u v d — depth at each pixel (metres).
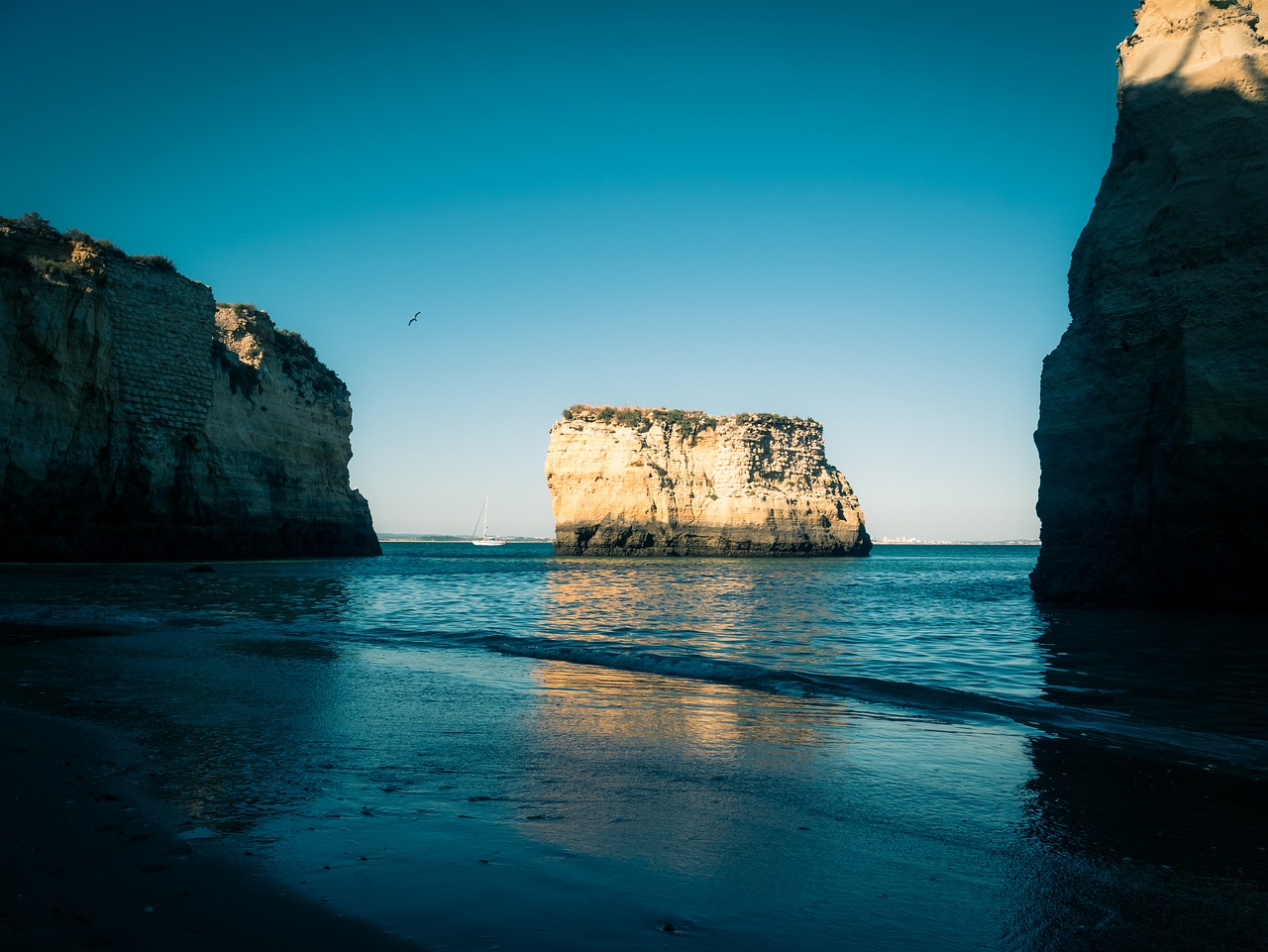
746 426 98.62
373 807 5.16
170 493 46.84
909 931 3.66
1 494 38.19
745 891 4.05
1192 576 20.12
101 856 4.17
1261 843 4.87
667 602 26.45
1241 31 23.14
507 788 5.70
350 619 18.19
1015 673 11.61
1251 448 19.00
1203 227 21.27
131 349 44.72
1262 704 9.24
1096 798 5.69
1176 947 3.54
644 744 7.06
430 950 3.31
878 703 9.21
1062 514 24.00
